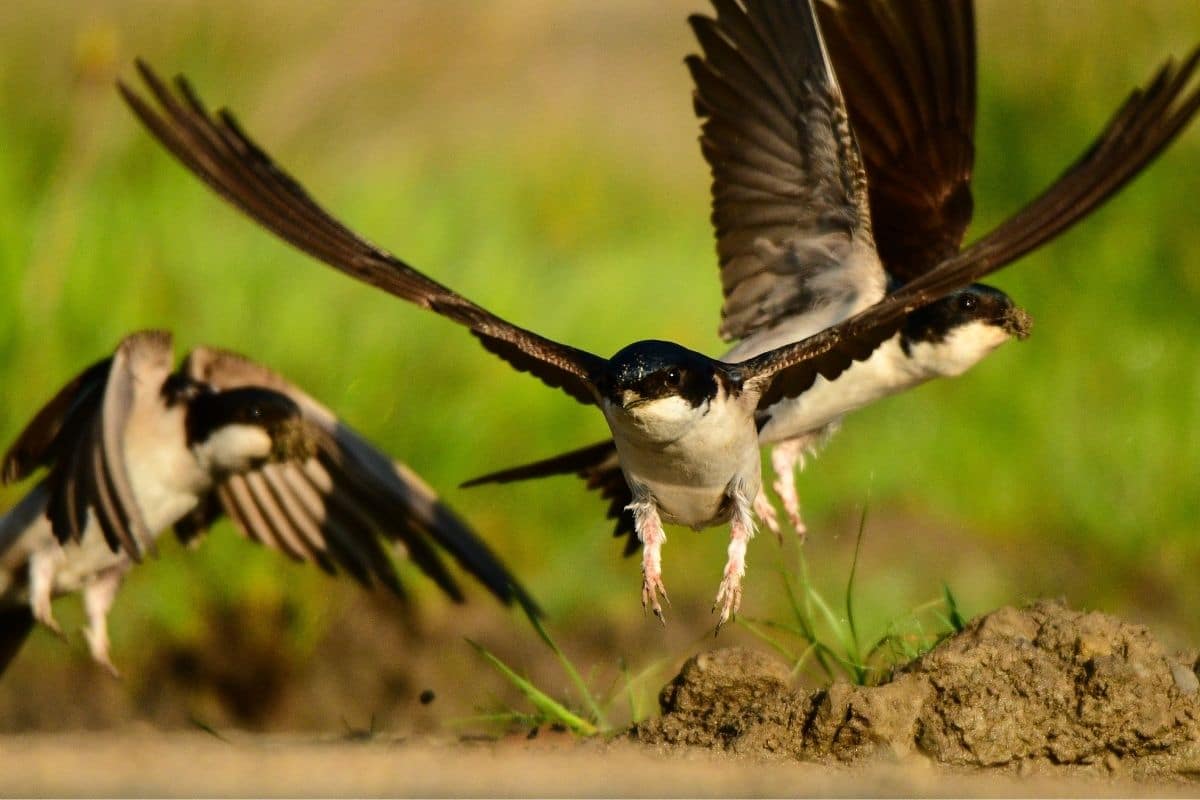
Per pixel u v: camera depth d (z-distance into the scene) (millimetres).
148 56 16125
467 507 13969
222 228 14695
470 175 17328
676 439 7902
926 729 8102
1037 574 14508
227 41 16562
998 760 8055
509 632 13570
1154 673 8164
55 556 10977
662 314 15945
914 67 11203
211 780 8070
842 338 7957
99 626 11180
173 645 13133
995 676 8117
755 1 9789
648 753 8375
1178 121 7488
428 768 8250
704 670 8594
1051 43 16969
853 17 11086
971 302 10742
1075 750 8078
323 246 8008
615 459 9820
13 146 14727
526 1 19531
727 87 10023
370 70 17531
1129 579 14539
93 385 10484
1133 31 16812
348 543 12305
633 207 20062
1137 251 15898
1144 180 16016
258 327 14102
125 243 14375
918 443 15344
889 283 10117
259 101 16641
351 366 14039
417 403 14078
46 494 10875
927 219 11312
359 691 13227
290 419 11266
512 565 13867
